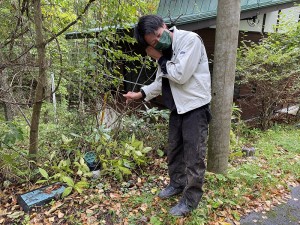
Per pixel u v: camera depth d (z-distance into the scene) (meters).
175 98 1.90
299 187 2.75
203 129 1.92
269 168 3.07
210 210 2.21
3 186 2.59
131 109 3.61
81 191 2.40
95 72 3.03
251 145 3.88
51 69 2.87
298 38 4.91
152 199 2.36
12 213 2.21
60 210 2.22
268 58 4.27
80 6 2.70
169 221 2.04
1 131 2.68
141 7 3.06
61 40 3.47
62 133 3.33
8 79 3.00
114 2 2.75
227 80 2.37
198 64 1.84
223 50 2.29
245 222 2.15
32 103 2.63
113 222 2.08
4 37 2.87
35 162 2.78
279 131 4.66
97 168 2.94
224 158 2.61
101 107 3.34
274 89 4.46
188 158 1.96
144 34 1.75
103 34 2.84
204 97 1.87
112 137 3.34
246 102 4.94
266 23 5.79
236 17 2.21
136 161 2.97
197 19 3.76
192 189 2.06
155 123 3.74
